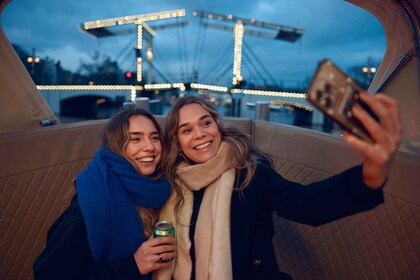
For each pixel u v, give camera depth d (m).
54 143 1.75
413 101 1.75
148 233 1.31
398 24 1.83
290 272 1.86
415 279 1.30
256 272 1.32
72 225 1.16
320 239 1.67
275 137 2.04
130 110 1.38
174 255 1.16
